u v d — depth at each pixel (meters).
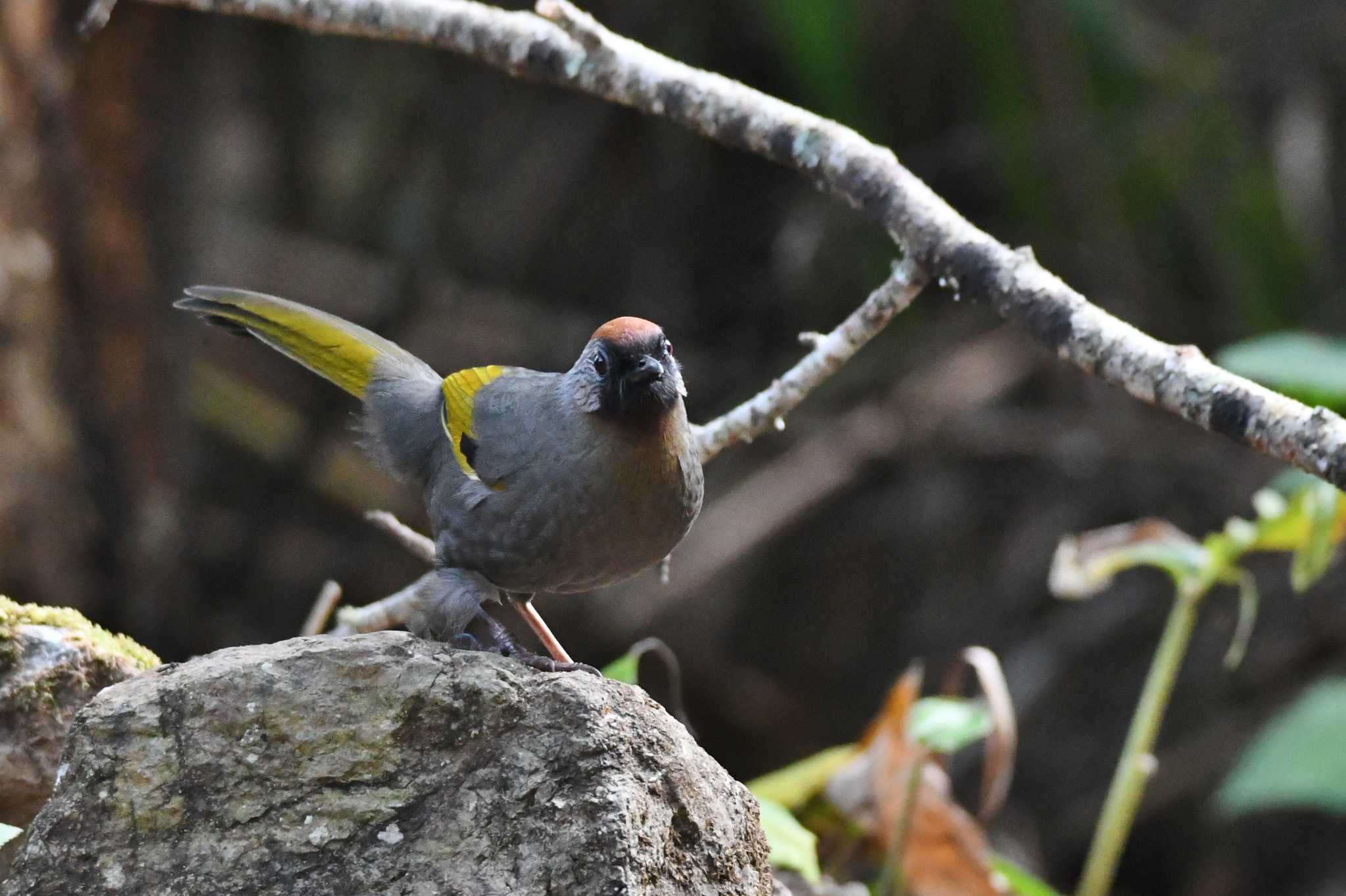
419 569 16.30
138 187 13.05
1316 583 14.53
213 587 16.00
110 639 6.36
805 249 15.44
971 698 15.45
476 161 17.36
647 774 4.95
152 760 4.88
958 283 6.88
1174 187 14.83
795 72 14.88
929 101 15.12
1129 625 15.30
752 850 5.28
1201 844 15.09
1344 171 15.30
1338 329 14.48
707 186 16.83
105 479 13.13
